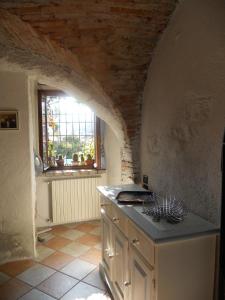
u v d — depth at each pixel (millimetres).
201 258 1480
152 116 2385
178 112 1934
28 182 2799
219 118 1500
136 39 2111
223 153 1290
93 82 2428
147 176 2555
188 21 1770
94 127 3951
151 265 1442
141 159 2707
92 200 3838
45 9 1762
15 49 2316
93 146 4000
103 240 2426
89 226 3729
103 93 2475
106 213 2301
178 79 1917
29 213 2838
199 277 1490
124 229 1829
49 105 3760
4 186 2740
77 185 3738
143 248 1534
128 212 1775
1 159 2701
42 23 1863
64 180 3672
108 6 1795
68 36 1977
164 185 2193
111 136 3846
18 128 2709
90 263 2758
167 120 2105
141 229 1499
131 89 2496
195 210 1756
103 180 3898
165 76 2107
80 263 2760
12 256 2834
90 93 2699
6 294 2256
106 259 2334
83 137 3959
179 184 1953
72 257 2889
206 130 1616
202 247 1474
